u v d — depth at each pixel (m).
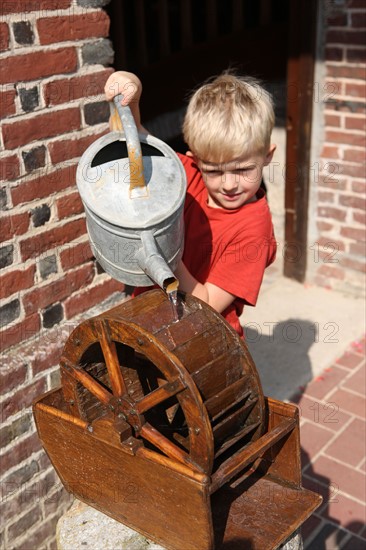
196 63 4.87
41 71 2.37
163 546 1.79
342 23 4.44
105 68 2.60
